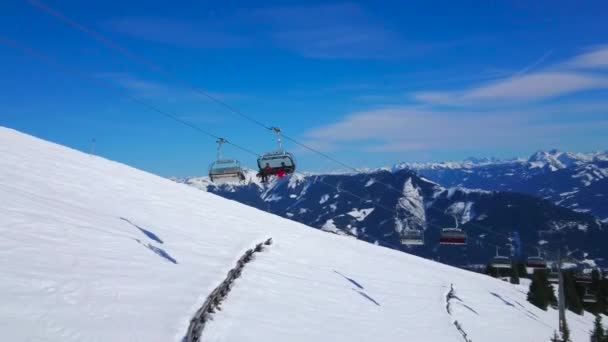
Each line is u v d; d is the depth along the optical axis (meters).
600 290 78.69
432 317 25.59
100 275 14.28
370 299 24.67
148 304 13.26
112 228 20.11
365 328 19.52
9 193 20.02
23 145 33.72
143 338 11.23
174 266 17.47
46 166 29.31
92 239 17.58
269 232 32.41
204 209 33.34
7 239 14.81
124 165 41.44
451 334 23.53
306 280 23.39
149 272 15.88
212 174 36.28
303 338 15.73
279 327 15.90
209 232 26.05
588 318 62.78
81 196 24.94
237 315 15.53
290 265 25.33
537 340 31.23
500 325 31.72
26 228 16.34
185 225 26.12
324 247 34.78
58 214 19.33
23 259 13.66
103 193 27.55
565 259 37.72
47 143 38.34
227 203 40.91
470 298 36.19
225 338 13.44
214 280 16.91
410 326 22.41
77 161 34.75
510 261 49.59
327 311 19.81
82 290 12.89
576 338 40.94
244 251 23.41
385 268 35.31
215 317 14.57
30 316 10.82
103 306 12.36
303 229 41.53
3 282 11.91
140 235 20.50
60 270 13.70
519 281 85.88
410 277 34.97
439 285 35.72
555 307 55.78
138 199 29.20
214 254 21.17
